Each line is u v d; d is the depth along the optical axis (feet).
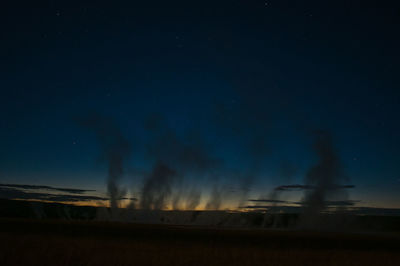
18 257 52.37
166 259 55.47
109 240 83.82
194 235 101.35
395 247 85.97
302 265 53.88
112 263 51.13
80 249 62.85
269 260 58.34
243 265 52.80
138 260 53.78
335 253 70.28
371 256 66.13
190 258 57.21
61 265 48.14
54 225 118.32
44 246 63.87
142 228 117.50
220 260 56.65
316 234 112.88
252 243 87.25
